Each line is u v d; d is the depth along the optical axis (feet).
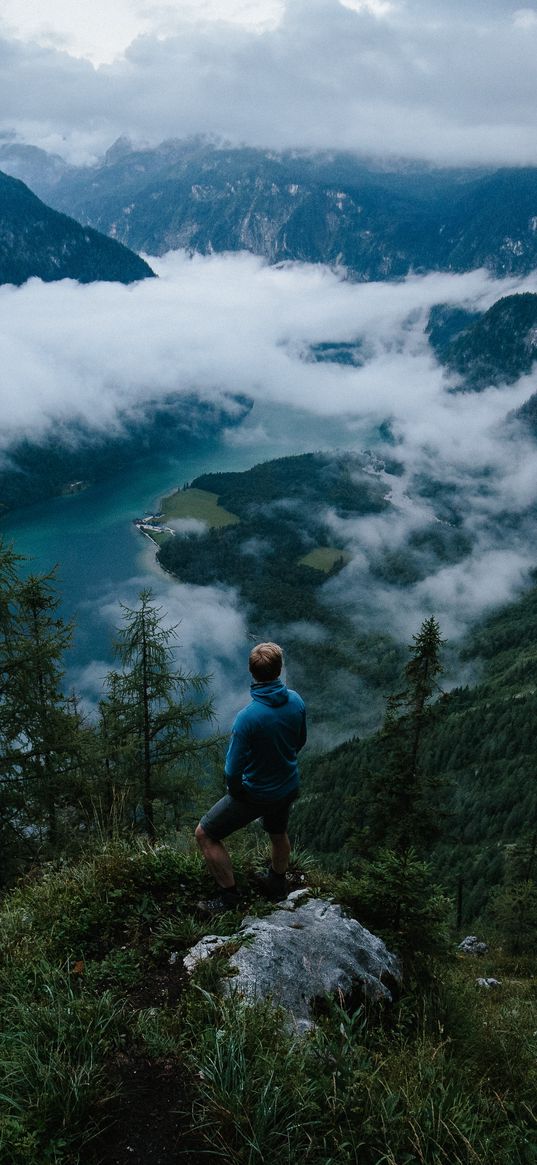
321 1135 10.66
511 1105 12.29
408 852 19.25
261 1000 13.32
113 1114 10.72
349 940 16.39
